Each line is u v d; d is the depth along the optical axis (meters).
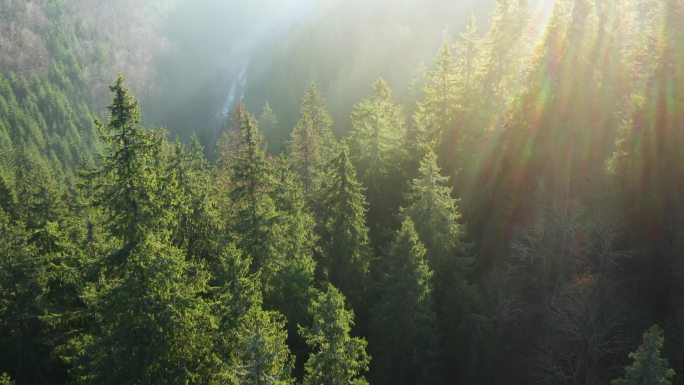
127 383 15.62
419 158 41.19
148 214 15.80
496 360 24.91
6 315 22.56
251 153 26.36
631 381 16.36
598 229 24.25
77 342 18.36
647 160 25.47
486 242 30.25
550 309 24.64
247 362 16.34
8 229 24.69
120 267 15.83
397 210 38.12
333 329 17.70
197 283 17.36
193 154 41.62
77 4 163.38
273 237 25.72
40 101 112.00
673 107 26.12
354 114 46.12
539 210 27.55
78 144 106.50
